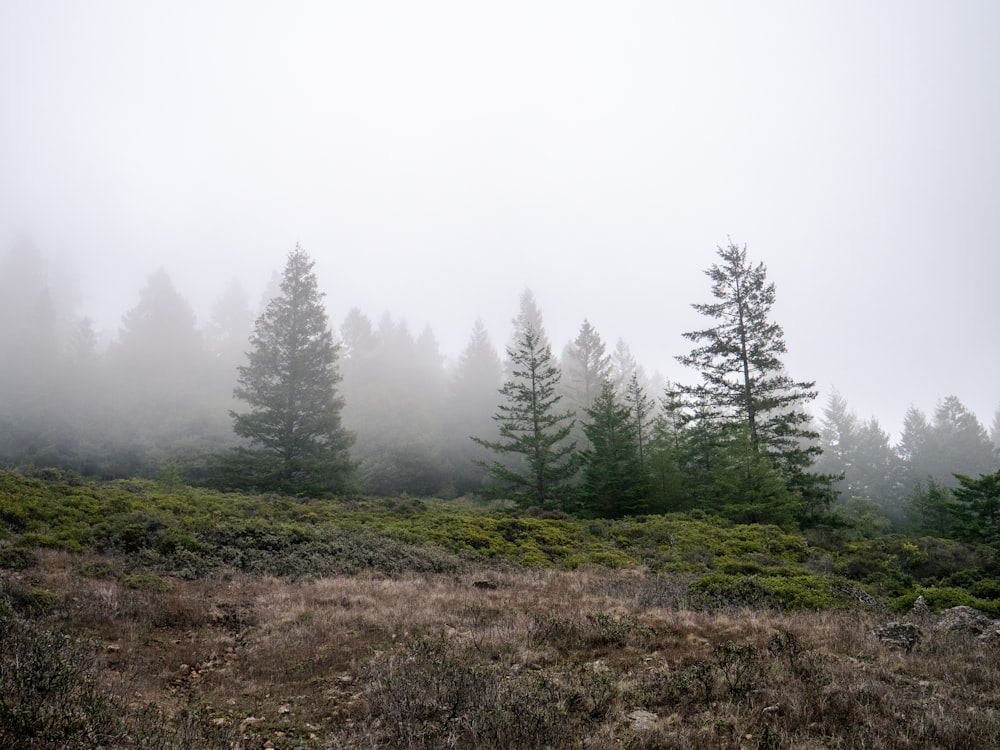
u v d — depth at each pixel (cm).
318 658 862
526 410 3512
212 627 1004
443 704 662
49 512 1527
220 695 736
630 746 561
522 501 3278
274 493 2775
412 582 1364
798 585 1291
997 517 2561
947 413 7031
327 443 3356
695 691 683
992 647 856
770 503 2469
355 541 1717
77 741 515
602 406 3209
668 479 2950
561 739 573
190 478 4144
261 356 3359
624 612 1066
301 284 3553
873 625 973
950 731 544
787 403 3166
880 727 565
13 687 580
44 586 1013
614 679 745
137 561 1286
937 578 1628
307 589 1244
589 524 2366
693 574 1541
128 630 916
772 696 655
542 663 834
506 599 1207
